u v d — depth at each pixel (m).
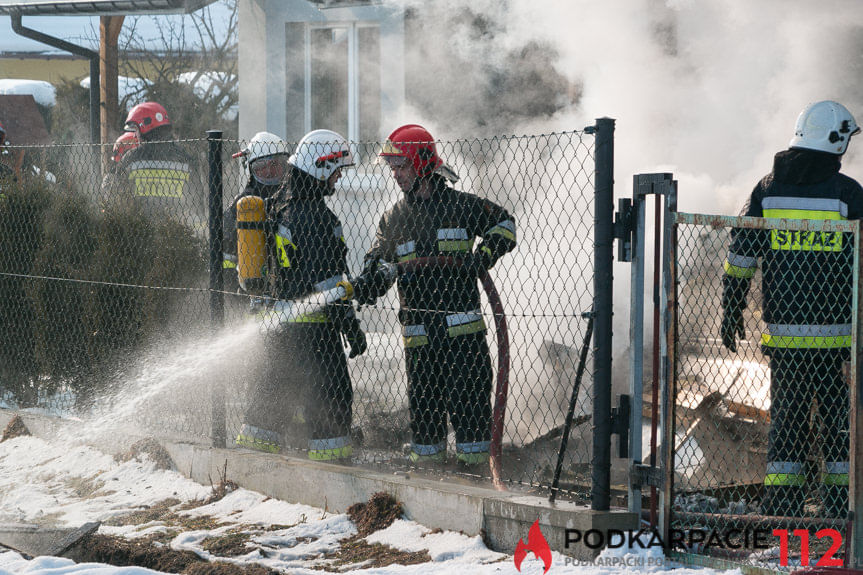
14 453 17.80
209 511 14.18
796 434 12.36
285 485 14.28
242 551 12.16
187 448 15.73
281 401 15.37
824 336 12.30
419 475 13.84
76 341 19.45
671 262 11.17
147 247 19.03
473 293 14.22
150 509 14.40
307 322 14.84
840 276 12.31
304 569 11.41
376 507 12.96
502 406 13.21
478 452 14.11
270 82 27.58
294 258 14.84
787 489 12.34
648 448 14.92
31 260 20.58
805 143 12.35
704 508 12.65
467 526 12.19
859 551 10.32
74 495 15.42
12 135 55.03
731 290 12.85
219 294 15.84
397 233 14.44
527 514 11.68
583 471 14.21
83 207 20.14
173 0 29.64
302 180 14.75
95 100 39.03
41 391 20.17
